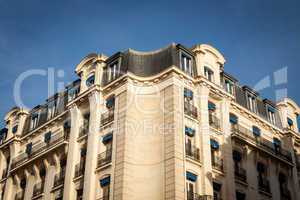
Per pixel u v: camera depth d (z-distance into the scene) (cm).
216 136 3291
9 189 3991
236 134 3419
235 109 3659
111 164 2994
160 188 2827
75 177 3259
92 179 3066
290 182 3909
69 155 3400
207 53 3597
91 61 3731
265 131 3944
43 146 3866
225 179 3164
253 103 3962
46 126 3994
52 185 3528
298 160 4141
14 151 4212
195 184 2925
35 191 3684
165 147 2945
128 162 2931
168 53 3338
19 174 4006
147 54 3456
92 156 3153
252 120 3822
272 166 3781
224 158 3250
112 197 2841
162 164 2900
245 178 3388
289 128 4166
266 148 3753
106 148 3173
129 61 3353
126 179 2856
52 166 3659
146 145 3056
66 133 3688
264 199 3497
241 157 3481
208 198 2862
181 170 2838
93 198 2998
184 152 2928
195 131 3147
